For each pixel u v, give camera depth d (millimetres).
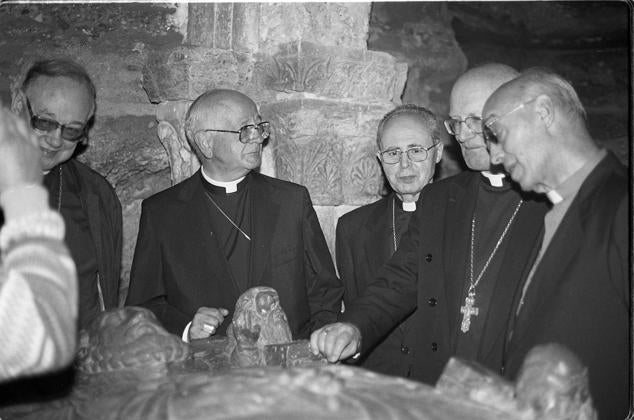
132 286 3256
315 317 3266
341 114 3852
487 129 2178
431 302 2719
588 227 2018
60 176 3195
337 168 3859
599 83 5930
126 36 4105
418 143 3266
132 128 4094
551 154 2098
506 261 2516
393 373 3127
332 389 1613
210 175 3408
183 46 4074
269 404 1543
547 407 1697
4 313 1447
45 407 1844
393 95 4047
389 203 3447
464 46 5469
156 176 4238
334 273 3320
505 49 5734
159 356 2133
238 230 3338
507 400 1716
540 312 2053
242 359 2252
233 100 3316
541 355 1771
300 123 3791
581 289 1995
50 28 3924
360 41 3984
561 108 2098
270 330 2391
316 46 3822
